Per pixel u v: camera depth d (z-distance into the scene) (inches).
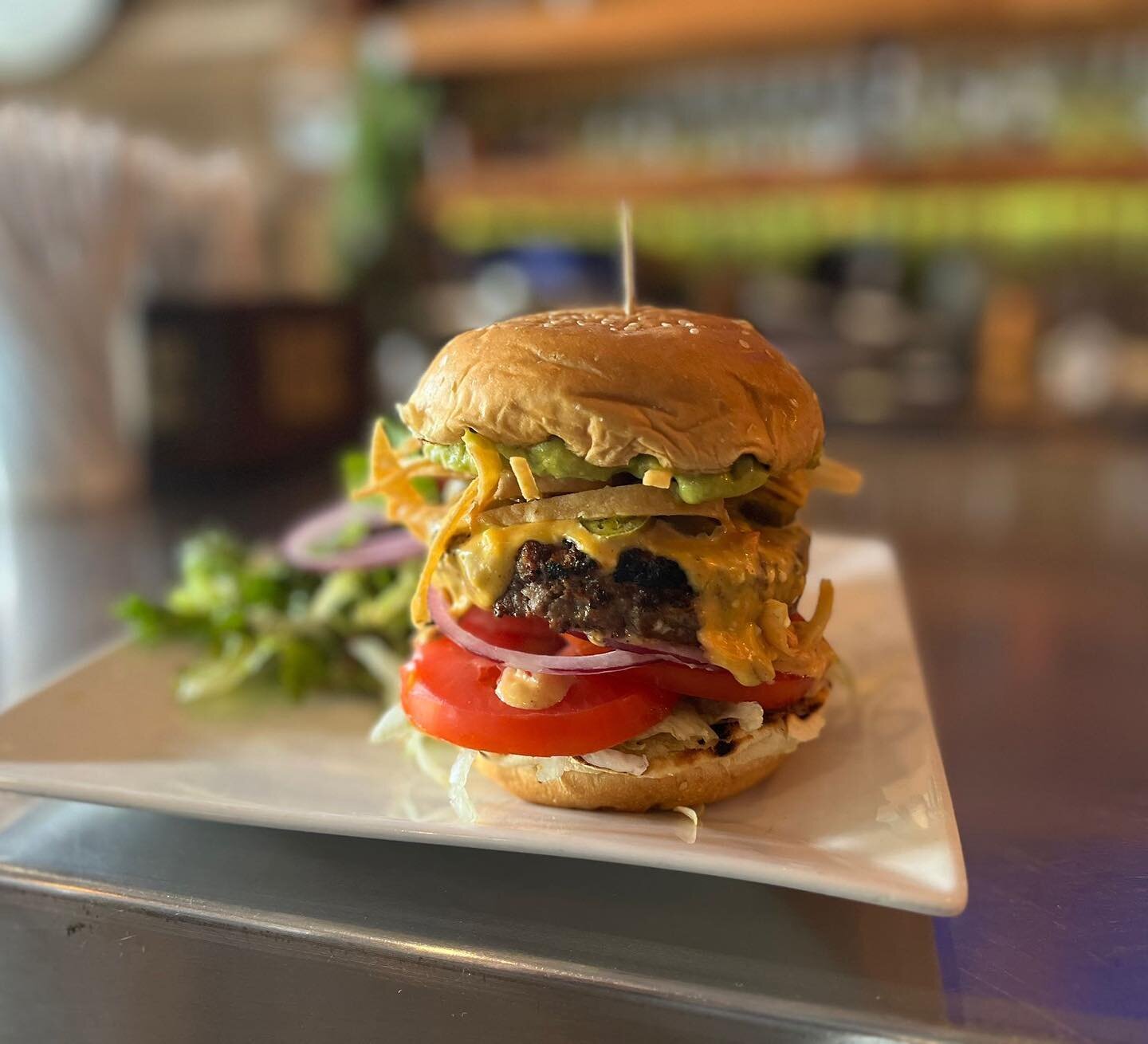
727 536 9.2
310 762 11.1
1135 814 10.2
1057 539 21.8
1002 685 13.8
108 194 22.3
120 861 9.3
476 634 10.0
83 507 24.0
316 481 26.7
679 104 39.1
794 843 8.8
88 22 43.8
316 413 27.6
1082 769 11.2
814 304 39.8
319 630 13.8
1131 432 32.9
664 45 36.2
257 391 25.2
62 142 21.9
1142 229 36.1
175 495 25.3
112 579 18.9
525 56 37.1
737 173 35.6
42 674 14.5
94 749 11.1
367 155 37.2
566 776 9.3
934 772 9.6
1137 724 12.4
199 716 12.5
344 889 8.8
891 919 8.4
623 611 8.9
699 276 40.3
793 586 9.4
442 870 9.1
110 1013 7.6
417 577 14.0
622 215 10.1
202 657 13.8
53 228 21.8
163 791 10.0
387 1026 7.4
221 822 9.8
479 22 37.0
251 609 14.9
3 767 10.2
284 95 43.1
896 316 39.0
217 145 44.4
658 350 8.8
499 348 9.0
